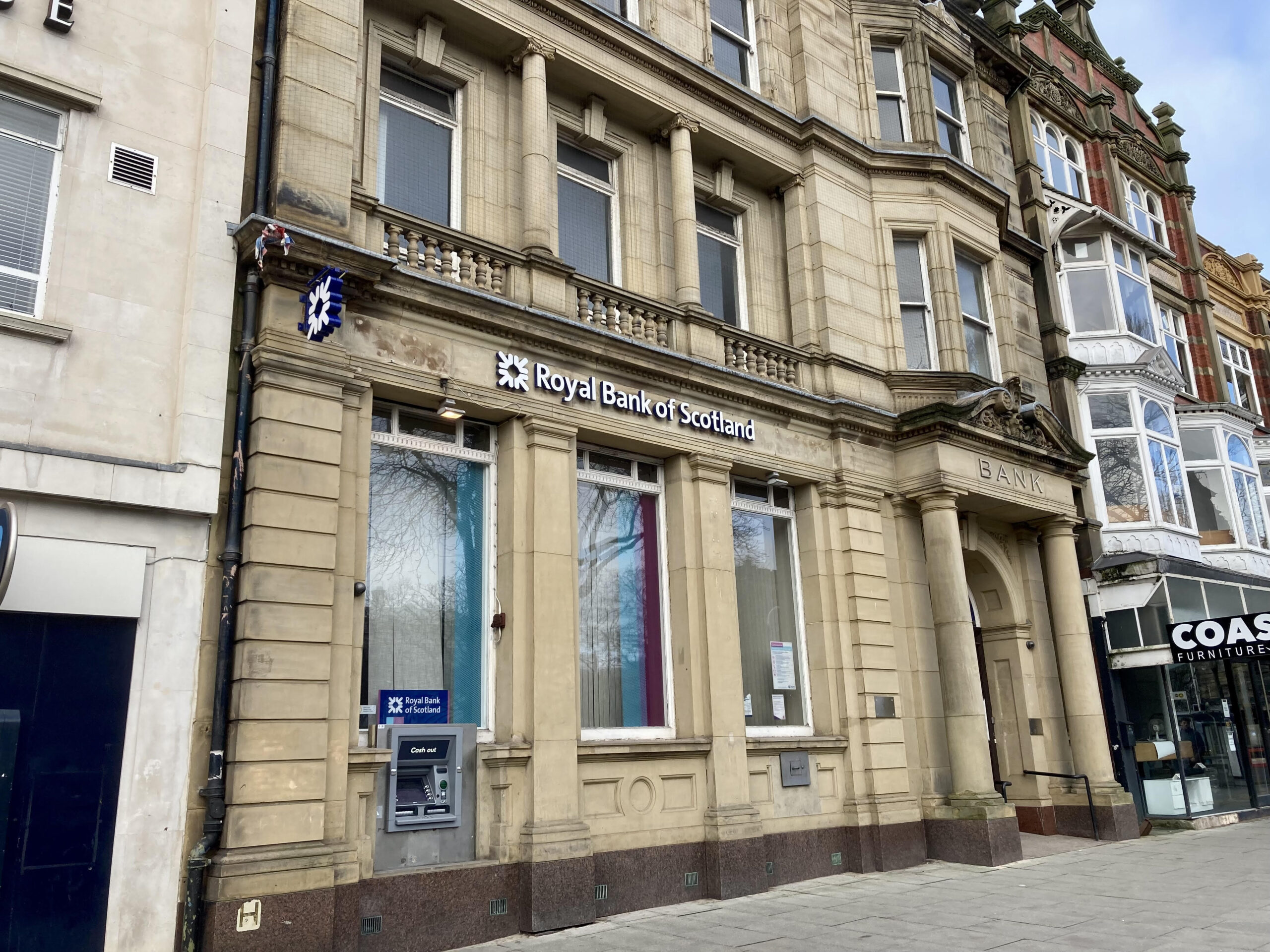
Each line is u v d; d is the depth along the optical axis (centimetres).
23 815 666
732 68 1430
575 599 991
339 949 759
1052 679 1595
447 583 960
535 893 869
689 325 1192
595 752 970
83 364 757
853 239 1451
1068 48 2438
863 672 1251
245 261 837
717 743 1070
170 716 735
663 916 941
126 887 691
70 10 802
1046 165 2172
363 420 884
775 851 1115
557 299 1057
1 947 641
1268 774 1891
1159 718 1694
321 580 804
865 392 1389
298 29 912
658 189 1273
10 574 620
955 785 1286
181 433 777
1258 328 2855
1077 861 1268
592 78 1184
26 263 756
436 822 862
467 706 946
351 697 827
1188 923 843
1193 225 2648
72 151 789
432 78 1095
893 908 955
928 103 1598
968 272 1670
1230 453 2212
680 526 1145
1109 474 1877
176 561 762
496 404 973
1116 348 1969
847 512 1305
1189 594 1755
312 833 755
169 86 854
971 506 1475
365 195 925
